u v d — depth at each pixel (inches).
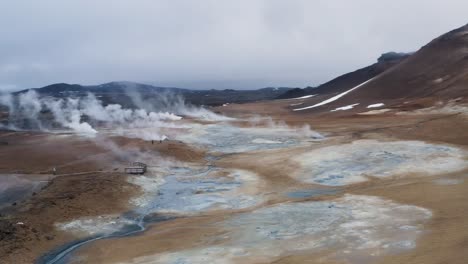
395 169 1924.2
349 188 1733.5
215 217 1464.1
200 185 1877.5
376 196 1562.5
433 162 1984.5
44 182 1765.5
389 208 1409.9
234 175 2026.3
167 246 1215.6
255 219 1403.8
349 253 1075.9
